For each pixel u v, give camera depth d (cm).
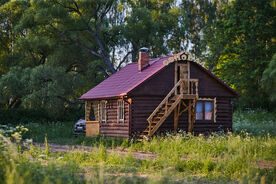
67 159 1442
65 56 4144
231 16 4478
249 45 4353
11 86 3619
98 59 4253
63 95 3931
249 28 4300
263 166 1432
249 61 4412
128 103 2500
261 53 4384
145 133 2478
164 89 2595
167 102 2483
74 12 4331
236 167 1323
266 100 4166
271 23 4441
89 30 4188
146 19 4281
